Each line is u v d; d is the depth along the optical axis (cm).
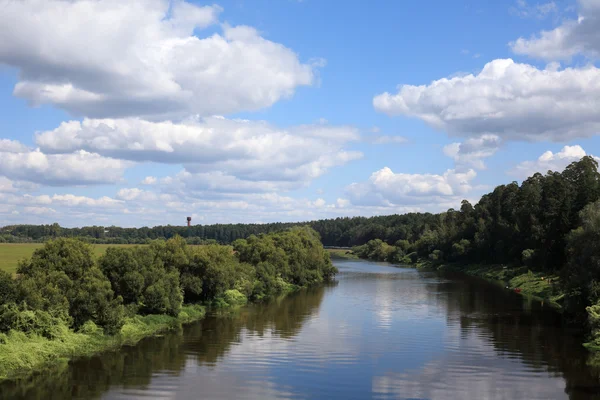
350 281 10856
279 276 9262
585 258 5419
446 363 3912
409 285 9881
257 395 3170
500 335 4931
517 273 10338
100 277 4688
